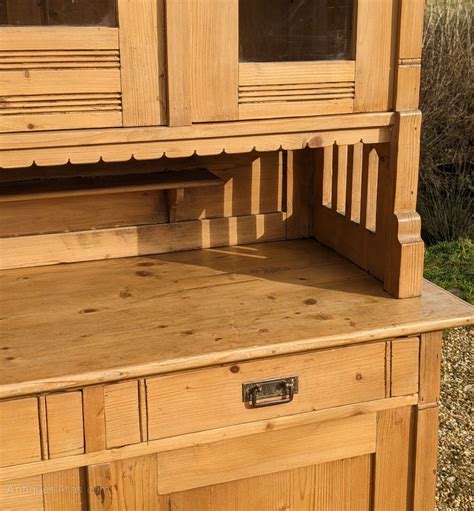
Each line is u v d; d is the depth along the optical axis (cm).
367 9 163
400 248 174
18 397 144
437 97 452
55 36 146
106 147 154
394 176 173
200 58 154
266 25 158
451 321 166
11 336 158
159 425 154
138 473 156
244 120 160
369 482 177
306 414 164
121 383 150
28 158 150
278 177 215
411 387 172
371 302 175
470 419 296
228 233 213
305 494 172
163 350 152
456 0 471
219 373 156
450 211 448
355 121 167
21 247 196
